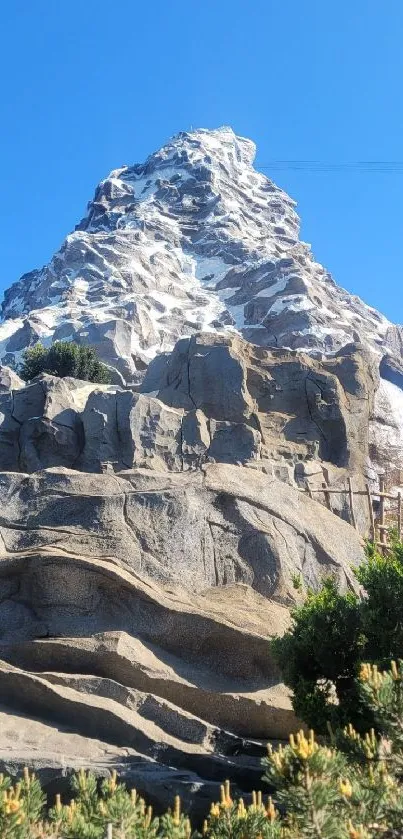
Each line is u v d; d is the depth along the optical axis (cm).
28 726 1694
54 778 1519
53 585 1970
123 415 3359
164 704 1738
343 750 1161
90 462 3303
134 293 8488
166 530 2103
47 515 2130
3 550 2062
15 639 1934
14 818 979
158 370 4191
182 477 2233
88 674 1831
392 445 3844
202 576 2081
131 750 1642
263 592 2088
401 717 1106
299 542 2228
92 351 5747
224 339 3919
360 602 1677
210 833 1078
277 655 1642
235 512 2191
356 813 1008
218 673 1872
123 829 1020
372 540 2617
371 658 1542
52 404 3522
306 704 1541
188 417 3425
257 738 1780
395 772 1114
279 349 3947
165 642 1902
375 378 4009
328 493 2875
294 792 982
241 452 3375
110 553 2030
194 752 1647
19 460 3506
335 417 3678
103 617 1939
